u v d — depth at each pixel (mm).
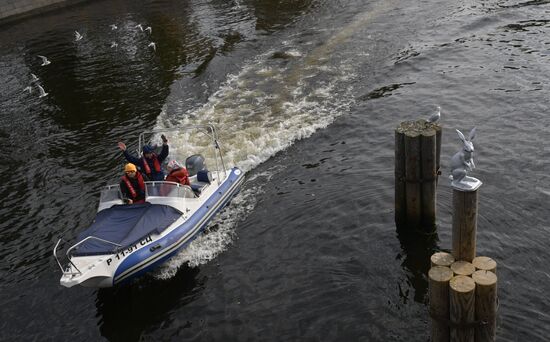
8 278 13953
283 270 12820
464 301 8664
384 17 29406
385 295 11680
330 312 11438
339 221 14180
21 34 37125
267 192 15953
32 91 26656
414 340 10508
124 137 20875
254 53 27188
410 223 13320
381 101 20391
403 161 12812
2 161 20281
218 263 13359
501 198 14141
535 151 16031
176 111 22109
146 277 13141
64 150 20562
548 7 27250
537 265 11875
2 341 11930
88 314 12414
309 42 27578
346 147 17703
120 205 13859
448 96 20062
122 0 43125
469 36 25172
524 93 19516
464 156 9062
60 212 16656
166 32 32906
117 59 29531
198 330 11547
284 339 10961
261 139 18734
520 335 10211
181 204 13984
